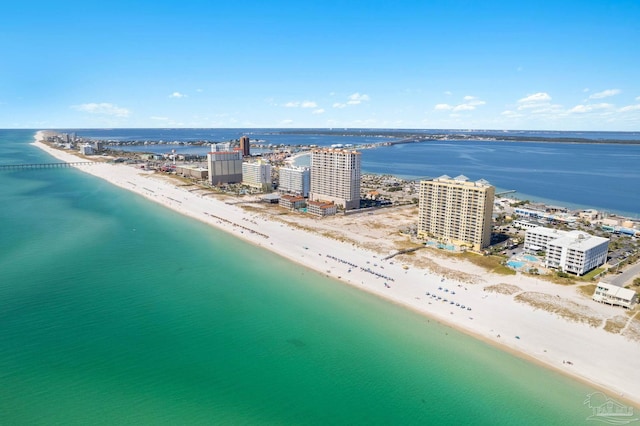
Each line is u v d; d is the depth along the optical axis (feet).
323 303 572.51
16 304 549.13
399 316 536.42
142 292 597.11
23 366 416.87
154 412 359.46
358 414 363.35
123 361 430.61
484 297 588.50
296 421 354.13
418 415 362.33
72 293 587.27
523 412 366.02
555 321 518.78
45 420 346.95
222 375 412.16
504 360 440.86
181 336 481.46
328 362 435.53
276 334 489.26
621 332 489.26
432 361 437.99
